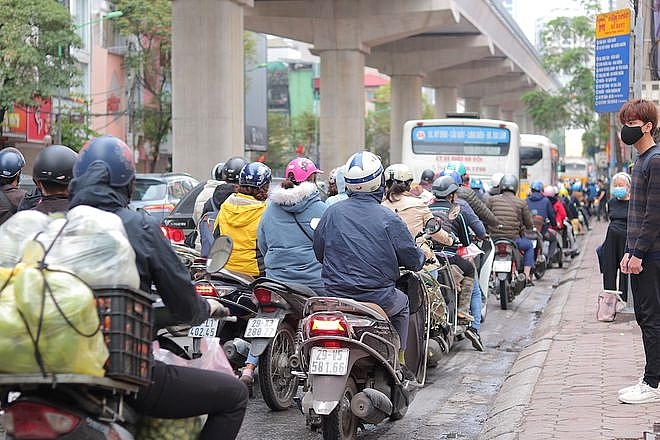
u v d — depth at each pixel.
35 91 39.72
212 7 38.56
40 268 4.49
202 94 38.59
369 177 8.05
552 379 10.48
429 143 32.16
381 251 7.95
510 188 18.88
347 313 7.75
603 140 69.62
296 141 109.75
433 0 51.69
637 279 8.73
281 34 54.22
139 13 58.56
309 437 8.88
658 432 7.55
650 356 8.94
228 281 10.01
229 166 12.06
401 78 68.56
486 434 8.70
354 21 52.94
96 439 4.70
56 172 6.74
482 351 13.67
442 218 12.63
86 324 4.43
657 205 8.38
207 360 5.64
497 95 102.75
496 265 18.06
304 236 9.63
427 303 9.30
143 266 5.07
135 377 4.69
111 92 62.12
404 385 8.47
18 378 4.45
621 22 21.39
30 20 39.00
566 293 19.86
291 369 9.96
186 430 5.34
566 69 70.44
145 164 68.00
